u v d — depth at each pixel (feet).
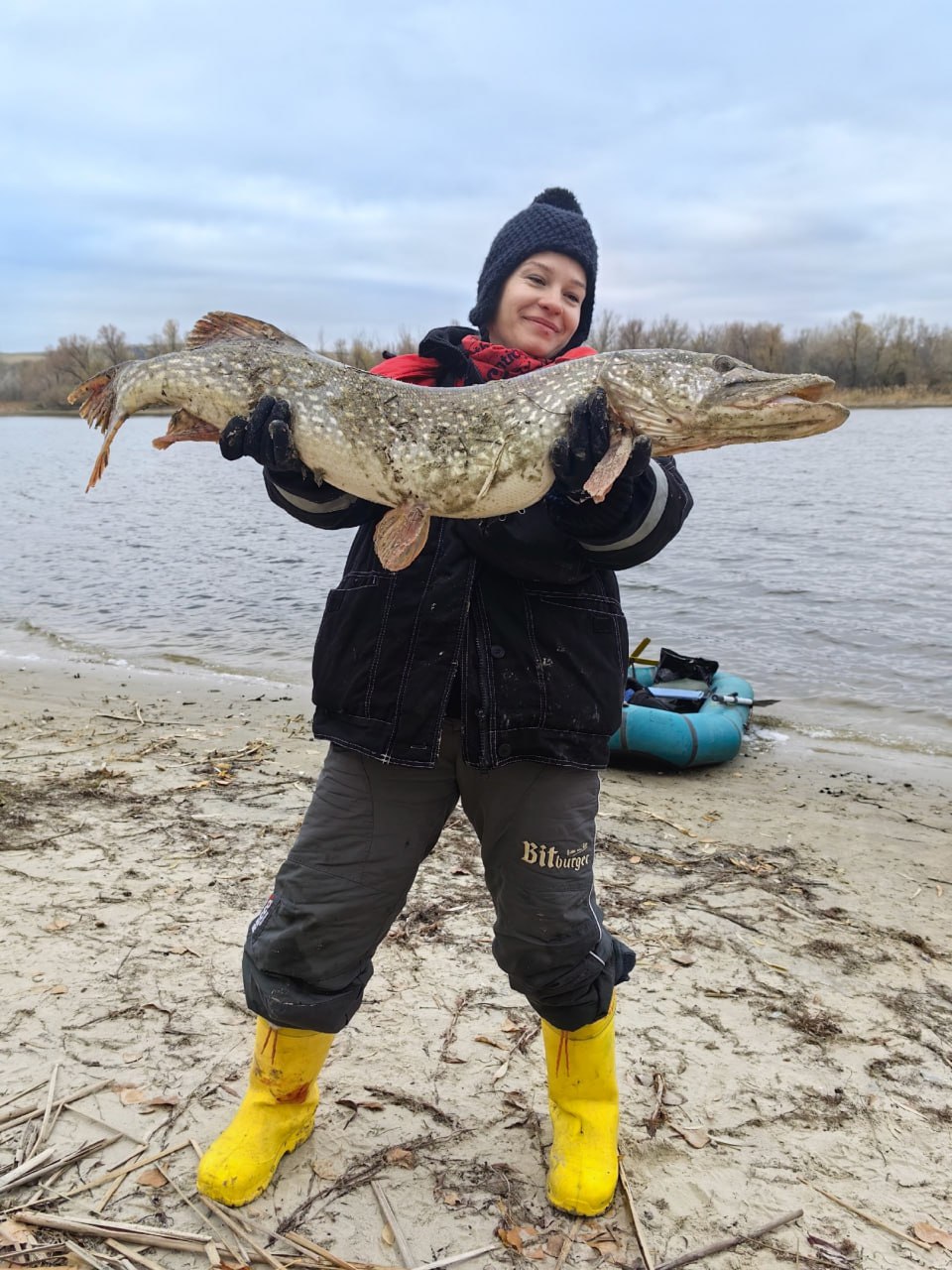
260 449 8.59
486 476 9.28
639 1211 8.80
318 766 22.27
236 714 27.96
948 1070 11.21
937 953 14.25
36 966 12.55
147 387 10.27
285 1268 7.95
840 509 76.43
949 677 33.60
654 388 9.43
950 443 150.10
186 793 19.80
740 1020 12.12
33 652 37.78
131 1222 8.37
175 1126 9.64
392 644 8.26
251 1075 9.21
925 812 21.48
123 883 15.17
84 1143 9.32
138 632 41.57
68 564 58.85
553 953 8.58
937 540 60.44
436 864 16.52
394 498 9.46
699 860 17.78
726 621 41.63
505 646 8.29
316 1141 9.53
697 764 24.36
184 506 93.09
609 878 16.56
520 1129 9.84
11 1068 10.45
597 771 8.80
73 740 23.99
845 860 18.17
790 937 14.58
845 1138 9.94
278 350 10.00
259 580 53.01
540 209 10.06
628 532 8.06
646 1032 11.77
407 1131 9.75
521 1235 8.44
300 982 8.50
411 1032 11.48
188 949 13.14
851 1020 12.23
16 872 15.46
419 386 9.68
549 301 10.04
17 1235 8.18
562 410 9.34
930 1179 9.37
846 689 32.53
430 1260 8.11
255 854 16.52
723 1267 8.19
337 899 8.34
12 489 110.22
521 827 8.45
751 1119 10.18
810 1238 8.55
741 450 149.07
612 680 8.68
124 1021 11.41
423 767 8.16
